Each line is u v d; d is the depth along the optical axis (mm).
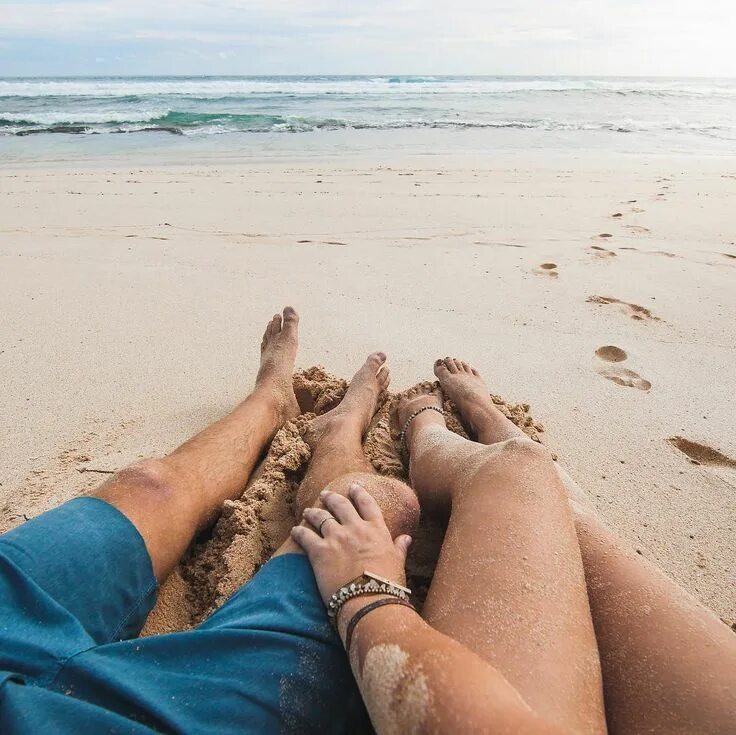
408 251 4035
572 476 1923
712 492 1873
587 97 20750
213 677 881
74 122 11453
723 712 843
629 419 2236
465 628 910
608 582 1085
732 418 2244
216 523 1508
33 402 2250
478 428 1869
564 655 875
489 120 12453
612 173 6793
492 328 2926
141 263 3732
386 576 1032
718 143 9578
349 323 2941
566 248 4121
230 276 3537
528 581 959
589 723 813
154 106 14867
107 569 1064
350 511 1179
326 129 10812
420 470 1453
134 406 2246
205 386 2393
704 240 4309
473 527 1071
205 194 5574
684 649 938
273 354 2250
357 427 1857
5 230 4391
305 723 900
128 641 906
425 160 7578
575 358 2664
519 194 5660
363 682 865
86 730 767
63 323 2887
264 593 1039
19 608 907
